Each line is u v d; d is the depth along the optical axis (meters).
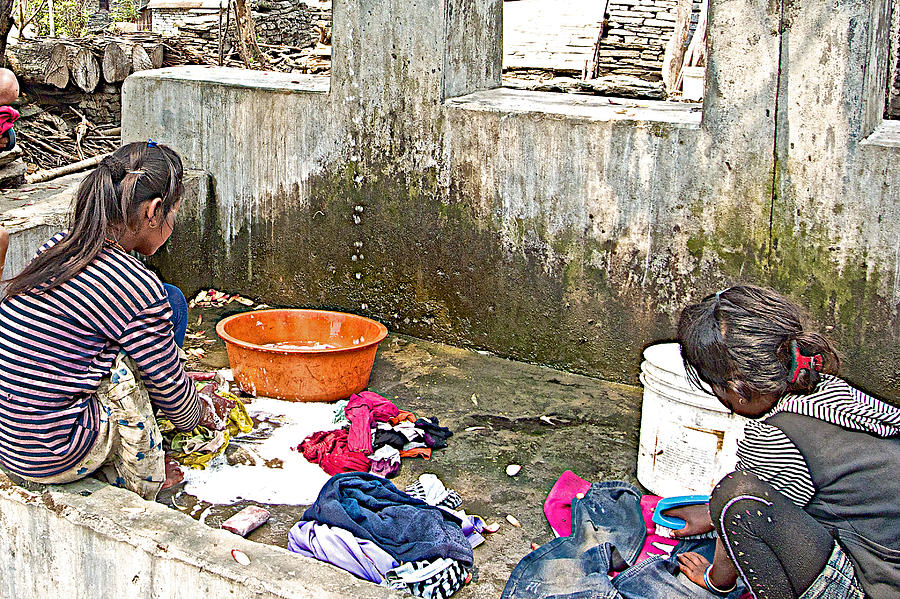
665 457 3.27
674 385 3.17
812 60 3.75
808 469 2.04
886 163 3.70
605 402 4.34
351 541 2.77
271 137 5.18
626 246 4.36
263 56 10.72
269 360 4.04
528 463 3.75
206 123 5.35
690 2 9.74
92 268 2.62
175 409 2.87
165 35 12.10
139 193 2.66
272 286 5.45
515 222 4.61
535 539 3.17
